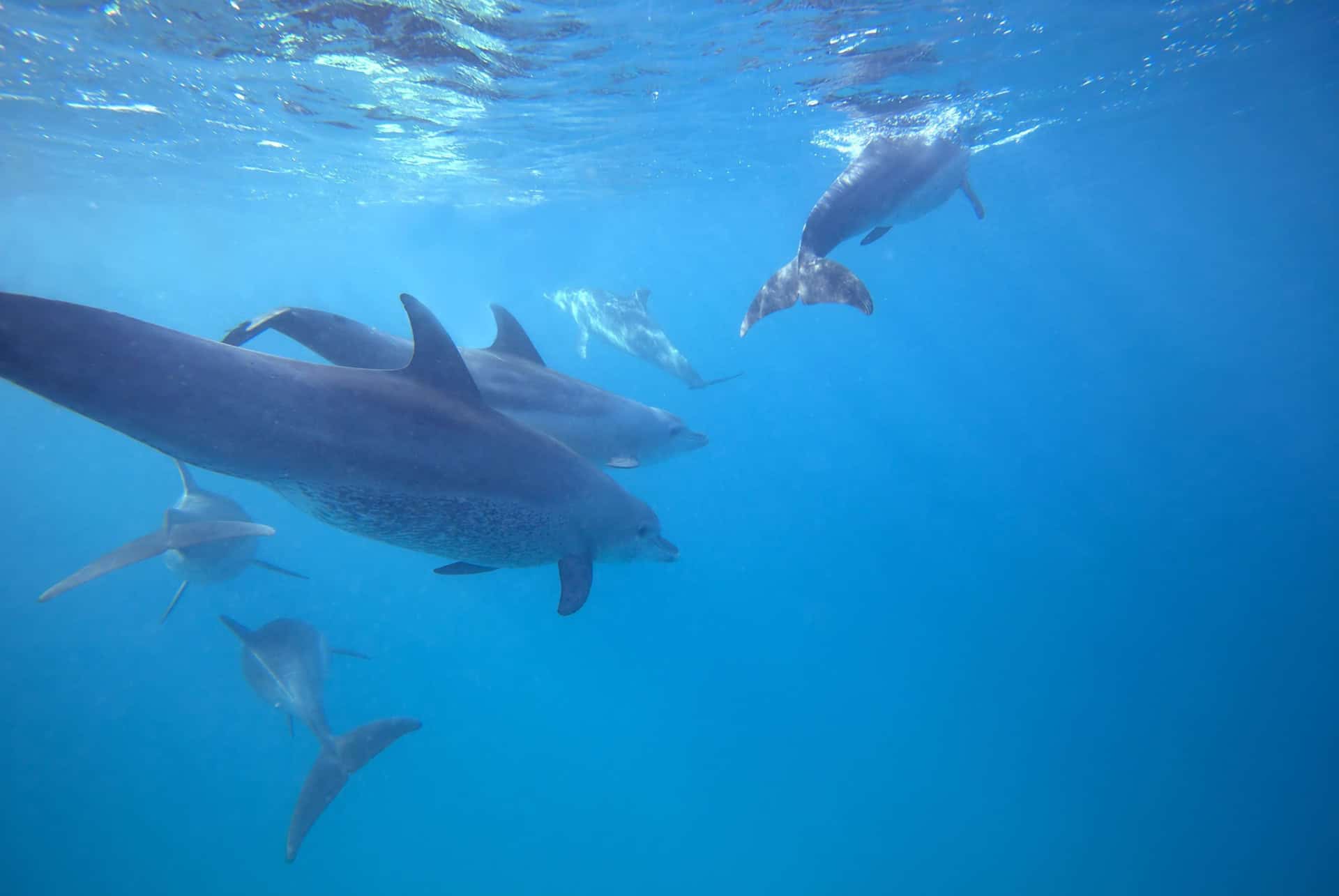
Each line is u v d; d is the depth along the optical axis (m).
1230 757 16.55
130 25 10.66
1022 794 16.34
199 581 11.13
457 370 4.60
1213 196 48.16
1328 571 22.19
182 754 18.23
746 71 13.49
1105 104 20.06
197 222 31.38
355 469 4.00
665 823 16.09
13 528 30.20
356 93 13.78
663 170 23.16
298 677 9.09
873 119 17.36
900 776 17.06
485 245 42.50
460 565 5.62
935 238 44.84
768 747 18.02
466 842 15.70
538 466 4.95
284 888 14.70
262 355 3.83
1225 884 13.83
